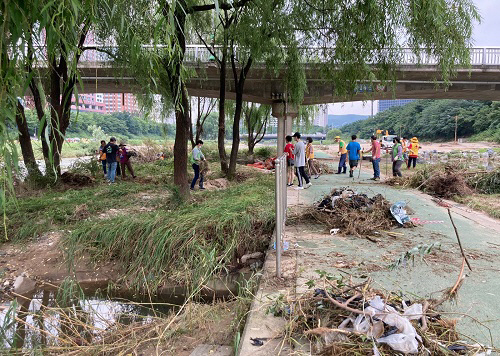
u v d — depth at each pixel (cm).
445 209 834
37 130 215
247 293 429
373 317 268
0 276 590
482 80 1889
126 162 1512
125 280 600
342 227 649
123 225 684
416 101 8262
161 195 1080
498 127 5878
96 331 409
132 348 346
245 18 1077
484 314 337
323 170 1752
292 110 1958
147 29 534
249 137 3017
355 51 895
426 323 280
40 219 802
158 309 502
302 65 1291
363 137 9956
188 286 567
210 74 1820
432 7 759
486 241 578
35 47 244
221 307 440
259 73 1812
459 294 380
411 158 1755
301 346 283
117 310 497
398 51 895
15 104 216
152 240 633
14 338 389
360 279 419
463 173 1074
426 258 494
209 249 617
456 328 310
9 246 706
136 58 422
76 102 245
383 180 1368
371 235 613
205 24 1359
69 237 696
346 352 252
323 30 995
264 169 2012
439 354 252
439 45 830
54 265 642
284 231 611
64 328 420
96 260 652
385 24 812
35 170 1204
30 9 218
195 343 351
